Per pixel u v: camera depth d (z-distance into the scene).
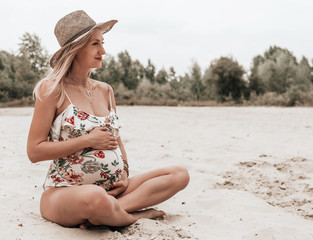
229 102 27.77
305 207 3.41
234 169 4.84
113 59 38.25
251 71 31.48
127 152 5.90
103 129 2.69
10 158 5.07
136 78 44.09
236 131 8.70
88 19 2.71
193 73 40.03
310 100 21.64
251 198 3.62
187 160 5.34
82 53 2.70
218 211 3.26
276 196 3.78
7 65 36.28
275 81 41.91
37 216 2.81
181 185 2.92
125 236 2.48
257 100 25.19
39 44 34.16
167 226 2.70
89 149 2.64
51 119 2.61
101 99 2.93
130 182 2.95
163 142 6.98
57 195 2.52
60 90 2.62
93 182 2.67
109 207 2.38
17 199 3.25
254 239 2.57
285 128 9.20
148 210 2.94
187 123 10.50
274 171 4.66
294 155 5.62
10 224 2.55
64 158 2.63
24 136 7.02
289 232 2.71
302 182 4.18
